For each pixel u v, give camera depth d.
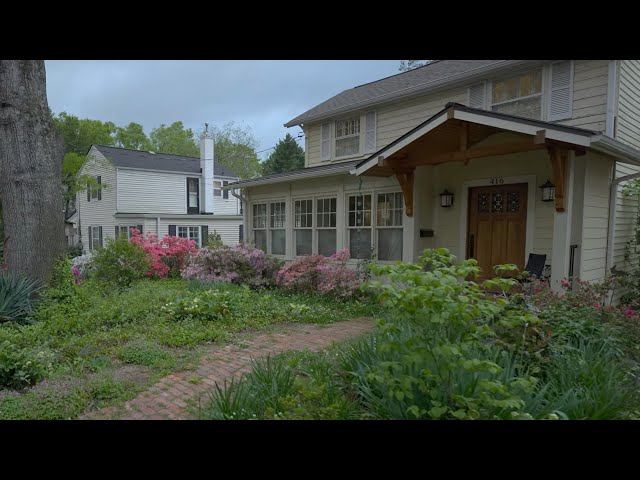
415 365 2.60
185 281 10.62
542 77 8.55
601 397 2.76
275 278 9.45
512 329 3.38
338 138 12.95
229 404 3.01
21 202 7.48
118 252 10.23
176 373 4.20
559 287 6.14
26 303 6.71
